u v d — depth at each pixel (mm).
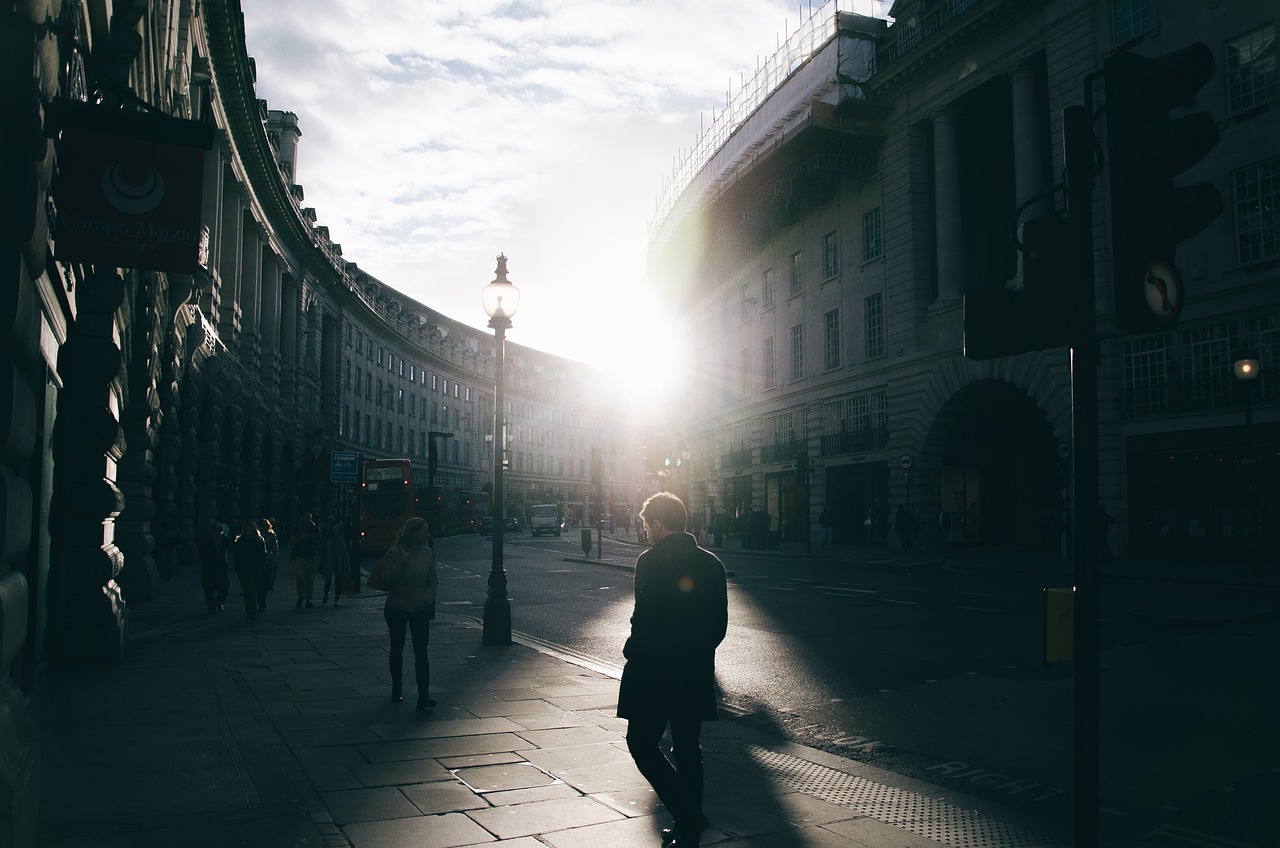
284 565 31547
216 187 30125
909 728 7348
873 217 37000
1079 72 27250
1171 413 24312
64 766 5605
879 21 40438
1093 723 3395
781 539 43500
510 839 4426
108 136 6156
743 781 5688
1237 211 23297
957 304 31609
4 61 3707
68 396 9469
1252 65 23203
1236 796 5461
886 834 4645
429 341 84125
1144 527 25156
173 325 21547
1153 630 12211
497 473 11953
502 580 11781
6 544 3637
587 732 6742
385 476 38750
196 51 26469
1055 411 27844
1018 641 11648
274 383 44219
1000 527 36875
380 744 6312
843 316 38562
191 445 28141
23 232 3693
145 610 16406
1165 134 3293
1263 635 11547
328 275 55156
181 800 4918
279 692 8312
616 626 14555
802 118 37094
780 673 9820
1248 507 21031
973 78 31594
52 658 9539
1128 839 4688
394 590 7703
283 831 4457
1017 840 4598
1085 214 3600
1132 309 3361
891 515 34750
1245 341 22953
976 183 36594
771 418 45219
